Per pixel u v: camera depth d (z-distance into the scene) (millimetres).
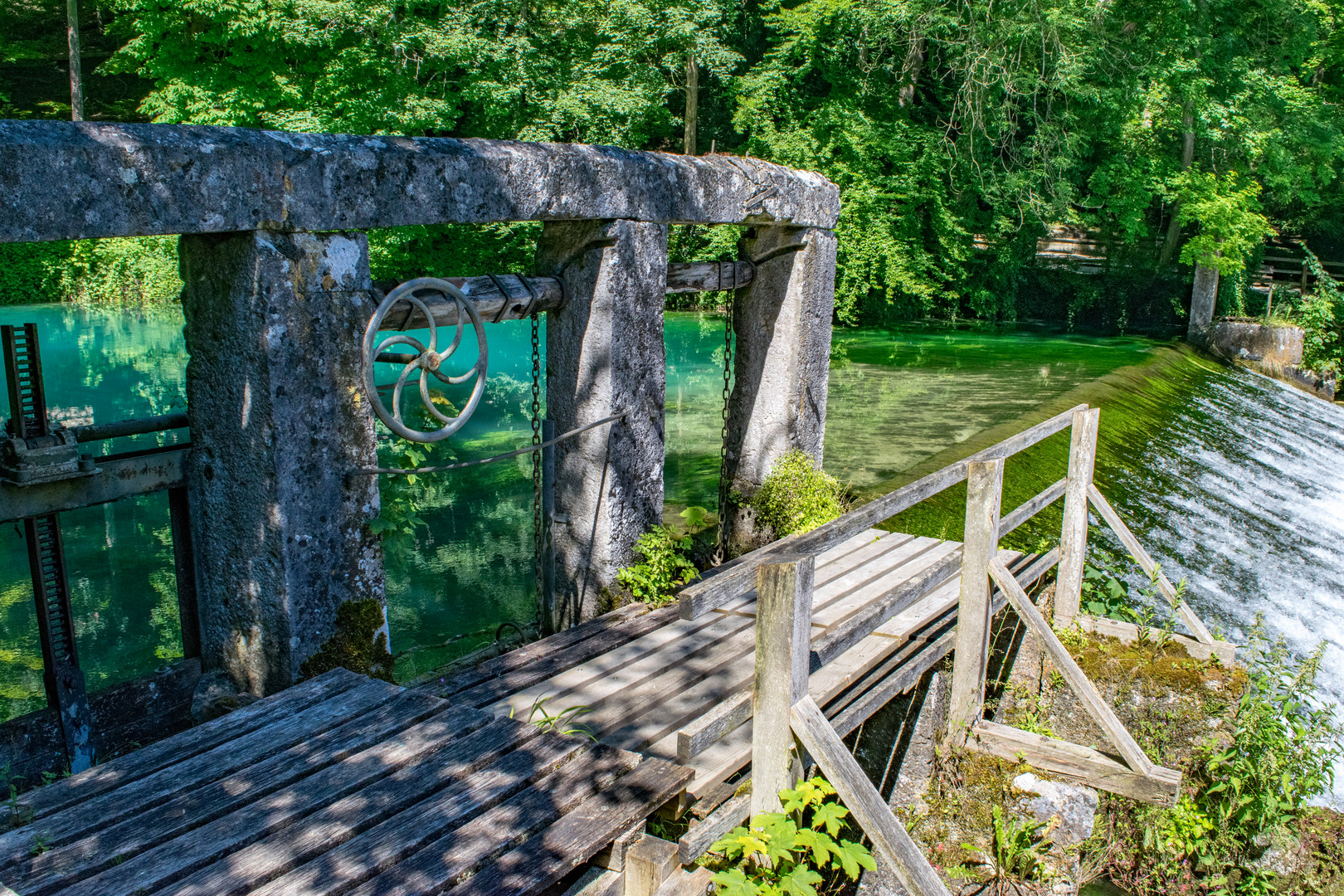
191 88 19922
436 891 2670
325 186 4070
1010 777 4902
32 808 2902
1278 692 6301
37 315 21688
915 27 22406
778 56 23844
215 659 4496
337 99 19828
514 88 20312
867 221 24000
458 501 10297
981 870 4801
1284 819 5789
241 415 4102
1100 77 23859
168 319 21328
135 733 4312
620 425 5672
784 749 3408
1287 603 9352
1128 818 5641
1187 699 5895
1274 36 24484
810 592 3420
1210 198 23609
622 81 21938
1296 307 24484
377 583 4566
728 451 7555
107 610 7738
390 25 19328
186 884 2594
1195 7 23078
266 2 19172
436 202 4477
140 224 3518
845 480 10250
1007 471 10922
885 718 4949
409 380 4746
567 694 4410
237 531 4250
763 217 6570
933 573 5133
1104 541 9766
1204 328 23688
